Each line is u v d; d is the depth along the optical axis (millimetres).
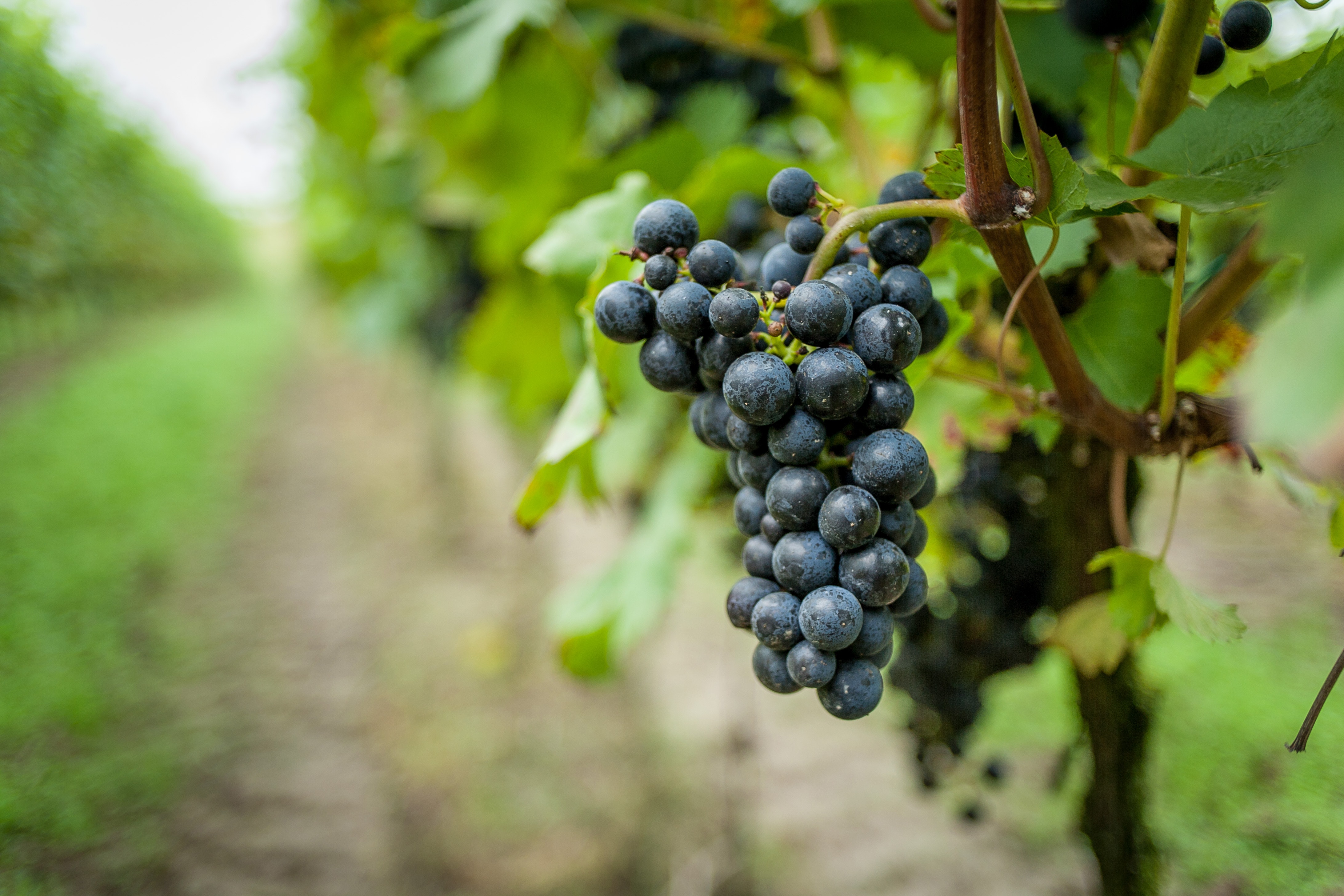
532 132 854
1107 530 427
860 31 572
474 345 1009
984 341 452
